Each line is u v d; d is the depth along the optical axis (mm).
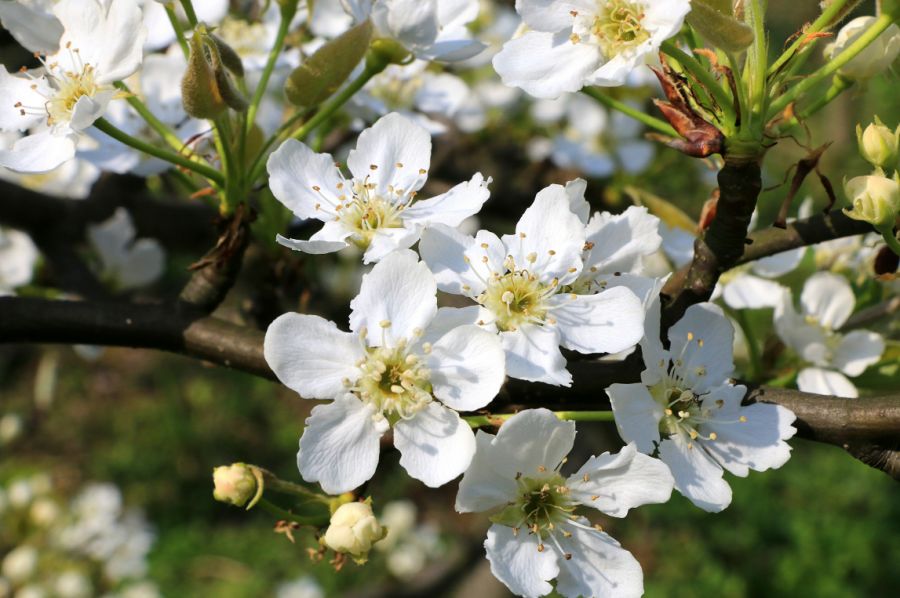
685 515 1032
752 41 264
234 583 1062
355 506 276
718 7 270
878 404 277
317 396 267
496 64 285
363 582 1055
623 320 273
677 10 274
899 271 318
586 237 287
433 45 318
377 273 270
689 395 279
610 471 270
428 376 267
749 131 274
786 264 364
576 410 287
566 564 271
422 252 277
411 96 387
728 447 280
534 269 278
